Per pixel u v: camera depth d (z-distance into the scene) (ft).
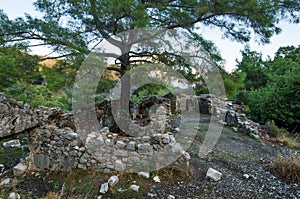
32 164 15.99
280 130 23.80
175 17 20.61
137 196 11.30
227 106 30.25
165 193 11.55
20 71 19.07
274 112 25.88
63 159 15.14
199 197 11.23
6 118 15.19
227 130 24.73
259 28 19.84
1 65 17.44
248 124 24.56
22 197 12.03
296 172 13.42
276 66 46.78
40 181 14.15
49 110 17.54
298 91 24.25
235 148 18.89
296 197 11.34
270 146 20.26
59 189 12.77
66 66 19.12
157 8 20.84
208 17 20.95
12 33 18.74
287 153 18.61
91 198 11.32
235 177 13.41
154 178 12.77
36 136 16.25
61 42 18.74
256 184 12.64
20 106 15.84
